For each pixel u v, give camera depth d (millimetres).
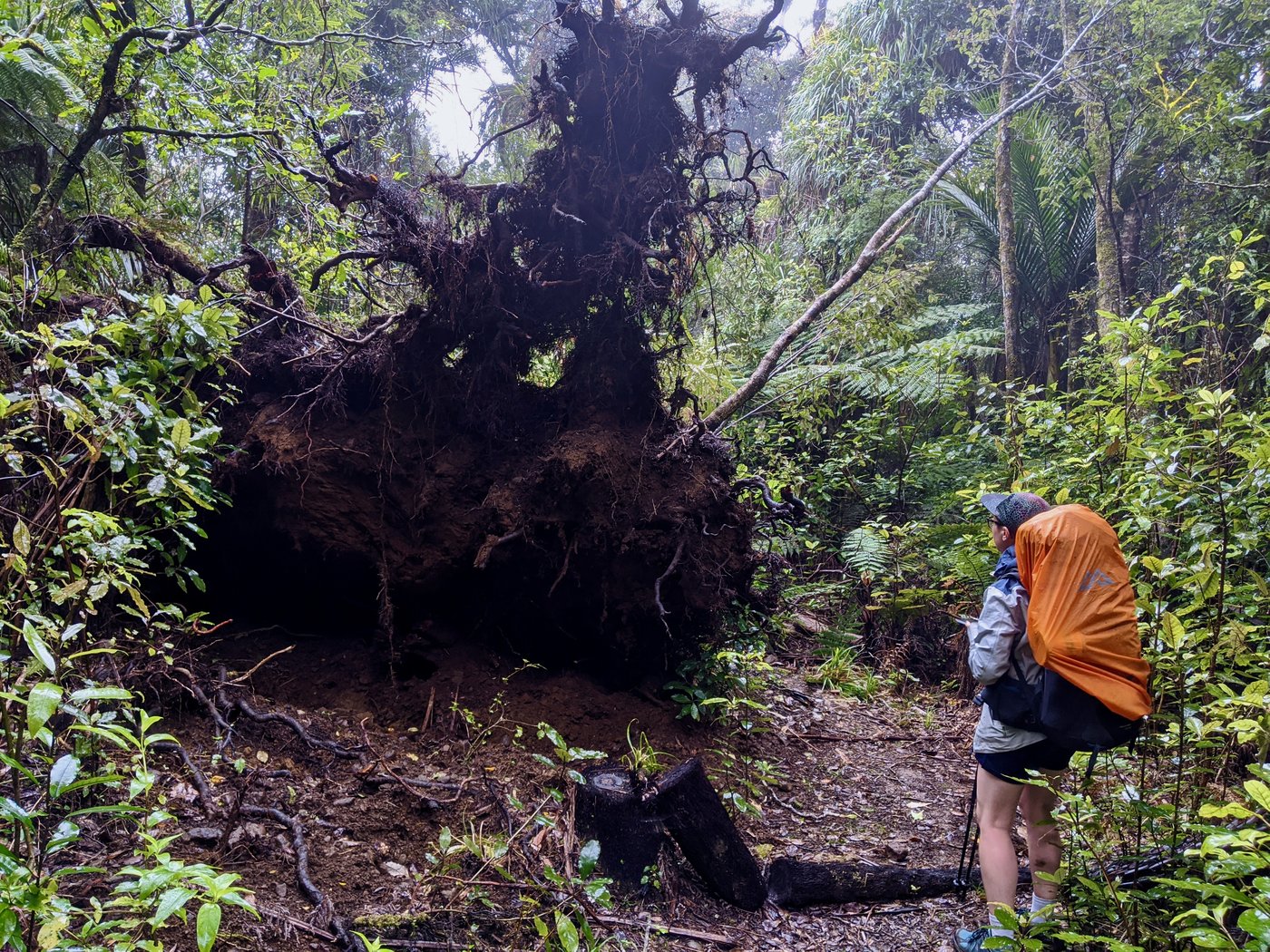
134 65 4750
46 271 3670
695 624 4371
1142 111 7465
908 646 6797
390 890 2812
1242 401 5461
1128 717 2652
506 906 2789
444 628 4238
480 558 3953
